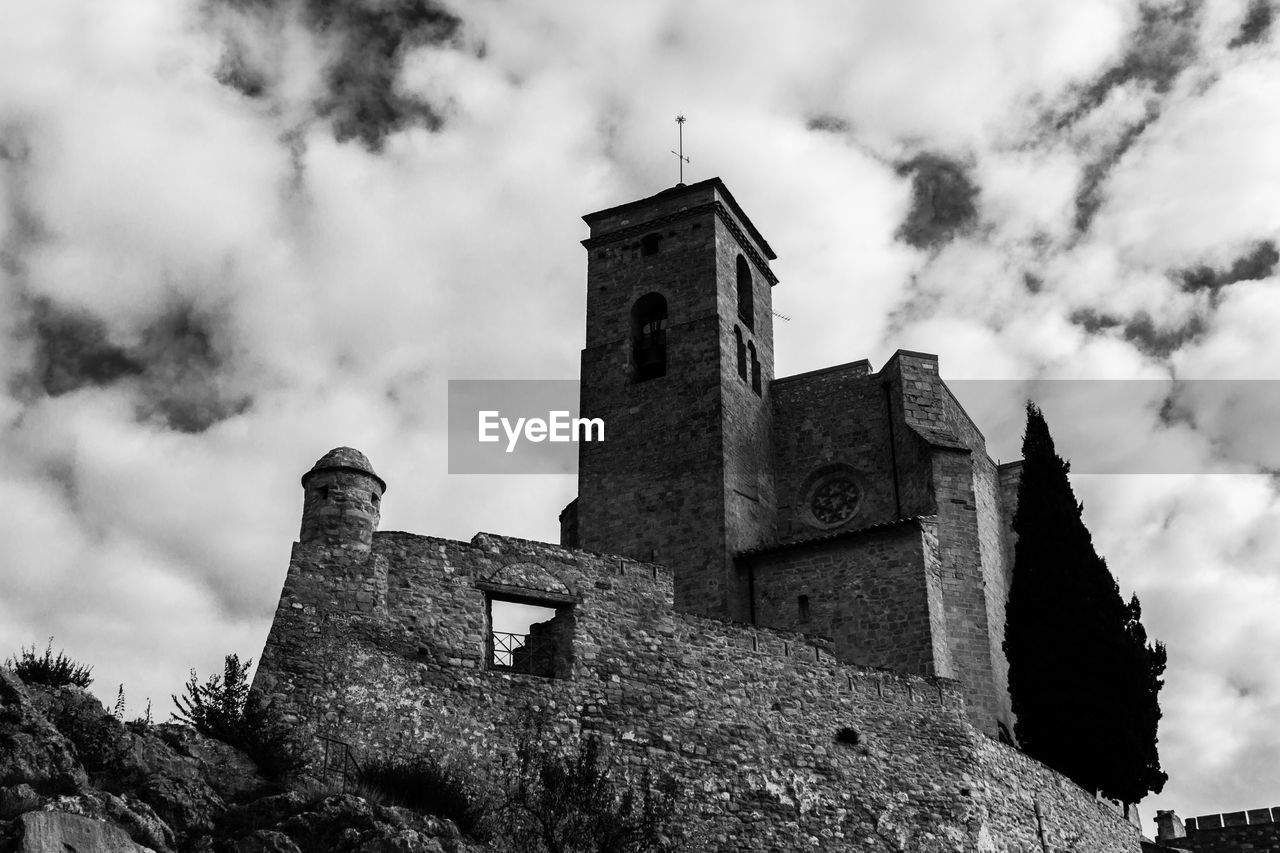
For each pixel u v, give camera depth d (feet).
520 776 108.17
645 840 103.96
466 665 114.01
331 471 115.44
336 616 110.11
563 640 120.16
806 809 124.57
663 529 172.55
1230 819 194.39
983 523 181.16
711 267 187.32
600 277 194.18
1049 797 147.54
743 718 125.59
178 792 89.81
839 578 159.43
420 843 90.89
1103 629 165.89
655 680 122.52
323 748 103.91
